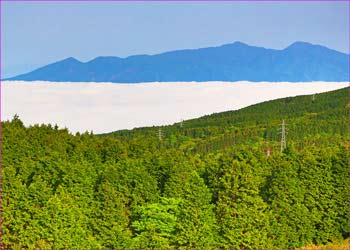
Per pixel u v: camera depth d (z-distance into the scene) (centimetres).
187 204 8875
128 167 9331
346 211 9362
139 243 8788
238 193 8919
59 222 8681
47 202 8675
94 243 8769
